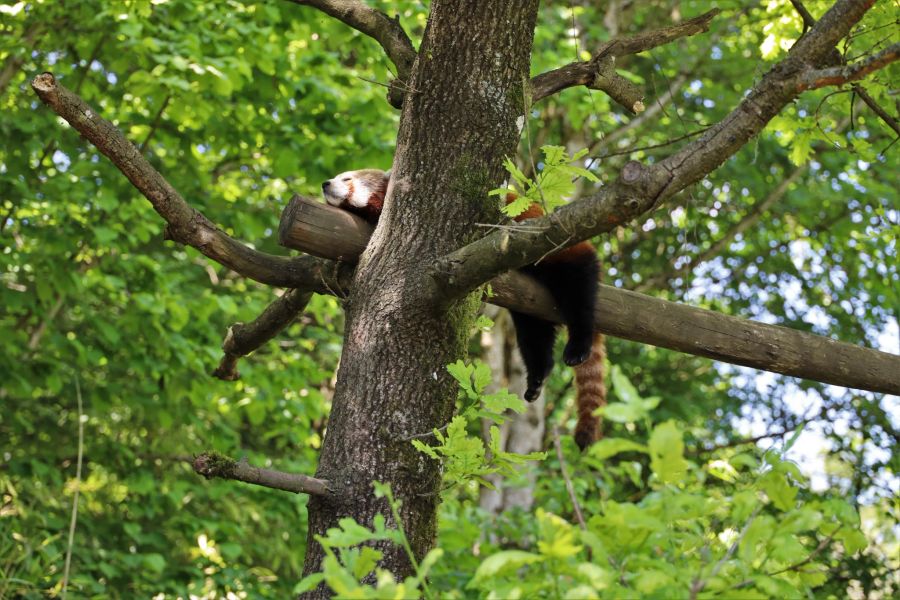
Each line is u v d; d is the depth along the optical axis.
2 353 11.24
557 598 3.14
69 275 11.11
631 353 18.59
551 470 13.53
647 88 16.83
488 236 4.67
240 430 16.53
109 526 12.51
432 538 4.93
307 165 12.08
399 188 5.20
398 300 4.99
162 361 12.16
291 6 11.20
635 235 18.91
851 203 16.92
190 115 11.23
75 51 12.16
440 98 5.20
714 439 17.95
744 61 16.94
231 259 5.59
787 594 3.21
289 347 14.97
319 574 3.27
